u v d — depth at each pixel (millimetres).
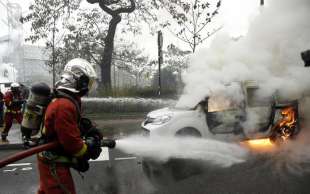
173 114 7145
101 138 3035
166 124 7035
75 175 6340
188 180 5785
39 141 2928
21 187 5754
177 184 5605
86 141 2859
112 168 6766
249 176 5875
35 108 2934
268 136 7680
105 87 17828
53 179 2850
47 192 2865
